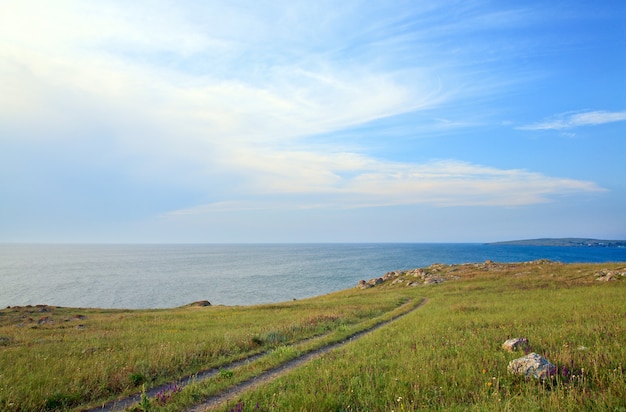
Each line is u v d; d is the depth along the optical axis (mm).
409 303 34906
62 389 9867
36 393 9398
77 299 70812
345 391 8188
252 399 8188
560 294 28578
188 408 8438
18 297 72500
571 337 11516
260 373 11469
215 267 155375
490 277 49719
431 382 8266
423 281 55719
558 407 6008
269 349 15805
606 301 21547
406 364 10062
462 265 68000
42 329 24938
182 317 31969
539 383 7422
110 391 10305
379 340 15211
